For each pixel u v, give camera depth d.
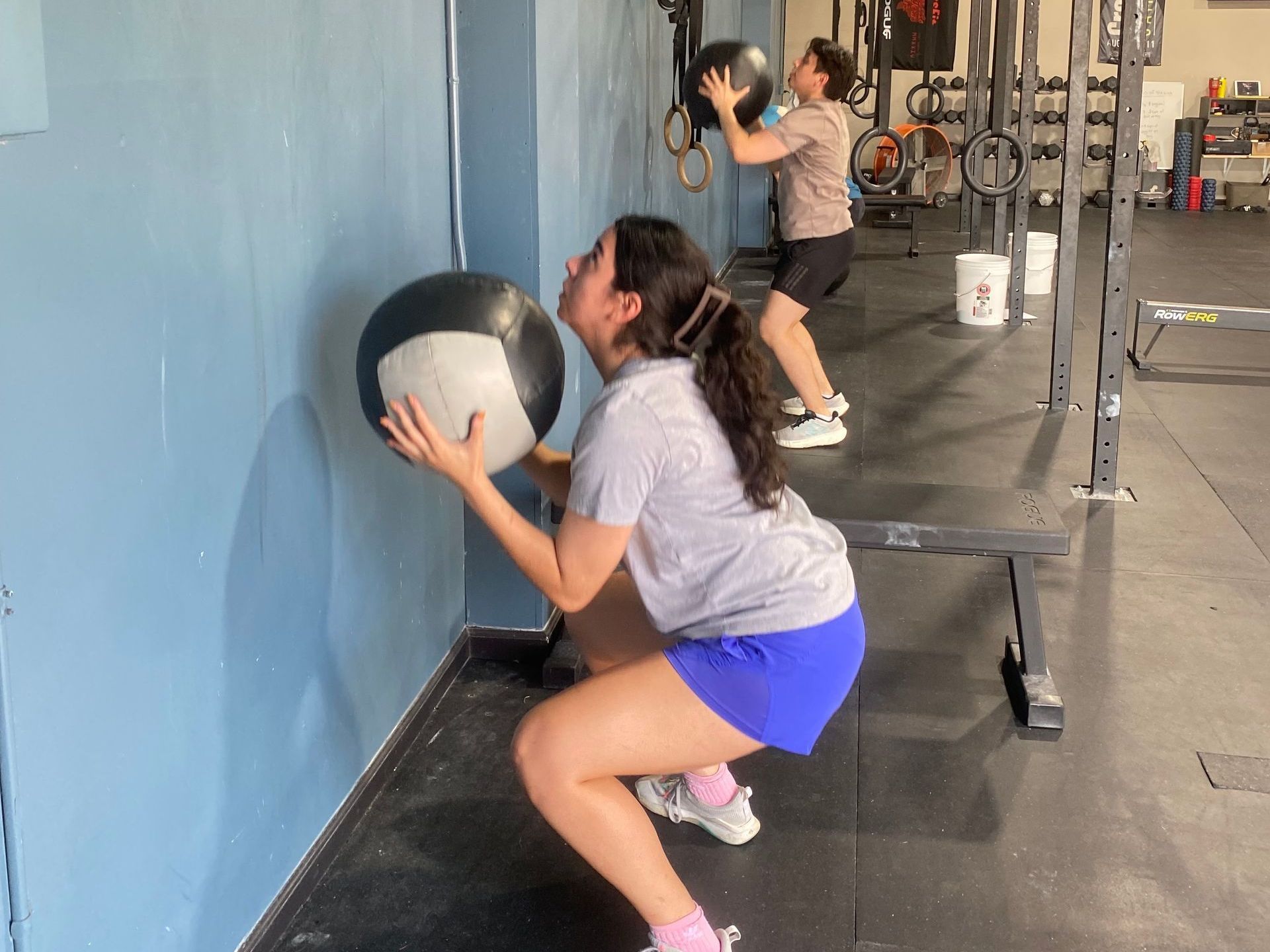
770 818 2.22
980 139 4.38
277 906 1.87
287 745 1.88
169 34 1.40
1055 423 4.79
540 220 2.54
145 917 1.48
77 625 1.29
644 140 4.49
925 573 3.34
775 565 1.57
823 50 4.00
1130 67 3.62
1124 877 2.05
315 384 1.88
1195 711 2.59
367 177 2.05
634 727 1.58
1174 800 2.27
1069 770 2.37
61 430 1.24
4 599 1.16
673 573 1.60
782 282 4.23
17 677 1.19
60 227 1.22
